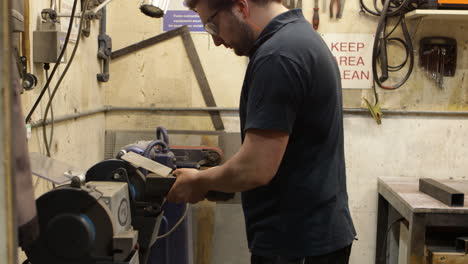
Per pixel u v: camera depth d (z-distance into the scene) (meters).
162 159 1.92
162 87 3.05
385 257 3.01
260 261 1.46
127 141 3.03
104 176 1.29
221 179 1.31
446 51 2.93
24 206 0.87
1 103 0.65
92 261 1.09
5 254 0.66
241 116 1.43
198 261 2.91
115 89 3.06
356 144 3.04
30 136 1.83
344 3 2.93
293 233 1.38
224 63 3.02
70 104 2.36
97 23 2.85
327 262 1.42
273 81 1.25
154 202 1.34
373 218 3.09
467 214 2.23
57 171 1.23
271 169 1.28
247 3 1.38
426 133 3.02
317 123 1.35
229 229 2.91
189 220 2.36
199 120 3.05
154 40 3.01
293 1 2.86
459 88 2.97
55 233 1.08
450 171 3.04
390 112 2.99
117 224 1.13
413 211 2.25
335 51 2.97
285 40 1.29
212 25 1.44
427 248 2.36
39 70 1.93
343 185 1.49
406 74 2.95
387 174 3.06
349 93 3.00
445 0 2.63
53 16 1.90
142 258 1.33
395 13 2.77
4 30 0.64
